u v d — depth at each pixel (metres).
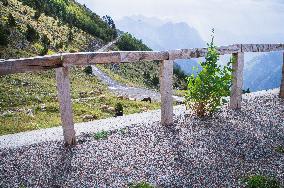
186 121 11.72
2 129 18.78
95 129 11.20
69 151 9.02
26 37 94.50
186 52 11.27
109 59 9.51
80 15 182.62
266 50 14.13
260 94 16.91
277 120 11.95
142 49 177.12
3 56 74.75
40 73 68.81
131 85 92.19
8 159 8.62
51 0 168.38
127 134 10.45
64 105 9.20
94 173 7.64
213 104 11.98
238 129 10.82
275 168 7.88
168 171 7.73
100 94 53.97
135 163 8.16
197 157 8.55
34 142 10.14
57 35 126.75
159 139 9.89
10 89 46.22
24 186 7.11
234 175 7.52
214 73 11.66
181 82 123.69
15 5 125.00
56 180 7.36
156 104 44.41
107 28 186.75
